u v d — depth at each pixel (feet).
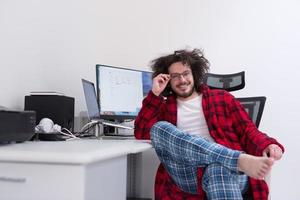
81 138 5.96
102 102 6.90
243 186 4.99
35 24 6.61
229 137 5.68
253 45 9.10
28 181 3.09
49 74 7.09
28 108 6.29
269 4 9.10
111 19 9.09
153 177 7.26
